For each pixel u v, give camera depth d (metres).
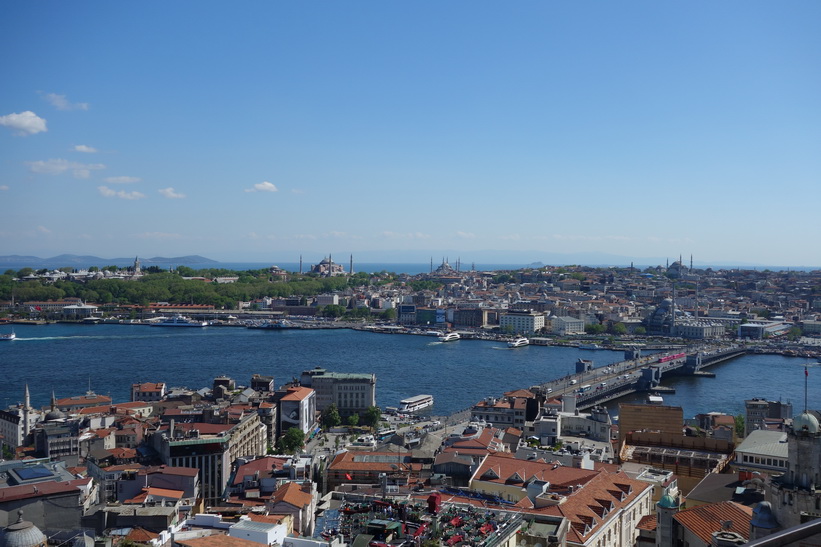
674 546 114.06
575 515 132.38
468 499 143.62
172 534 118.06
